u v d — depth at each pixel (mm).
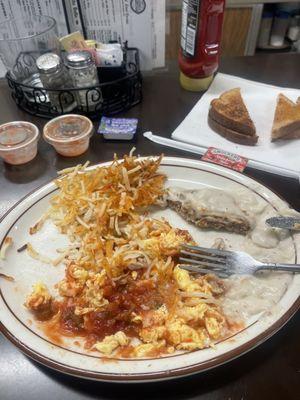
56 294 295
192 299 283
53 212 353
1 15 479
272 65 556
